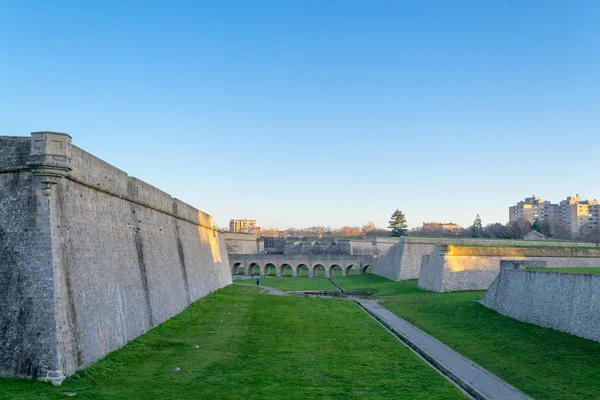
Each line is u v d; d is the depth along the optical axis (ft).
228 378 79.05
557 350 99.04
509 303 138.51
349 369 88.28
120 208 106.83
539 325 121.08
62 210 78.74
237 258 422.00
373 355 100.58
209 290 202.69
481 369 90.27
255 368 86.38
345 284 302.66
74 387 69.21
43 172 74.79
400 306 178.19
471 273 214.48
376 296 233.14
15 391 65.82
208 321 133.69
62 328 73.00
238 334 116.88
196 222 189.37
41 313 72.18
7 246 74.95
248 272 421.18
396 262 300.20
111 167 101.30
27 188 76.02
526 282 131.75
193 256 177.68
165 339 106.32
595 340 99.71
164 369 82.17
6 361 71.61
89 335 81.51
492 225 588.09
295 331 124.47
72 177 82.58
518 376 85.25
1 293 73.72
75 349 76.02
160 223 138.21
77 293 79.56
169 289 136.36
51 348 71.15
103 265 92.32
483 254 218.38
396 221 590.55
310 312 160.25
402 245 296.51
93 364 80.18
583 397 73.20
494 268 218.18
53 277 73.05
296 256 404.36
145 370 81.00
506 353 101.30
